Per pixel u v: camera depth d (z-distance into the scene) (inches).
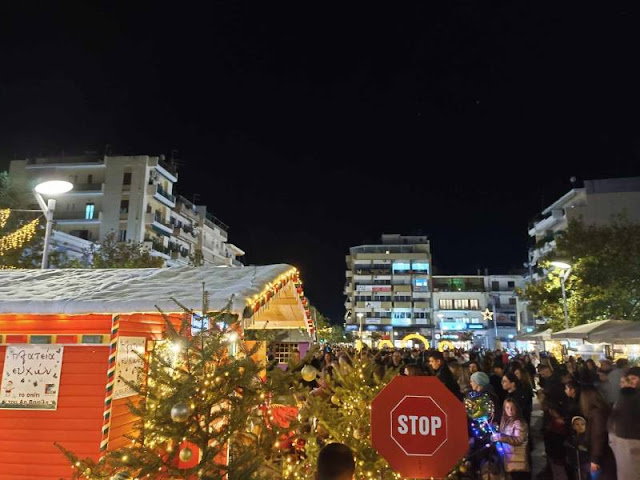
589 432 243.1
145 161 1742.1
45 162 1771.7
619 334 471.5
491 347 2524.6
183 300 219.5
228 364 161.9
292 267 305.3
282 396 184.5
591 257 1045.8
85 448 224.8
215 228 2484.0
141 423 167.3
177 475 153.7
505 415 248.4
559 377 352.8
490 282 2925.7
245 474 154.4
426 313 2918.3
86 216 1712.6
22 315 242.1
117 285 259.4
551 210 1939.0
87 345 235.6
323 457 105.2
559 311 1127.0
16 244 725.3
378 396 120.1
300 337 492.1
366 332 2704.2
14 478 225.8
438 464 115.3
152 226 1756.9
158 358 163.5
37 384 234.2
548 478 326.6
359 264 3078.2
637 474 207.3
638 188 1644.9
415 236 3248.0
